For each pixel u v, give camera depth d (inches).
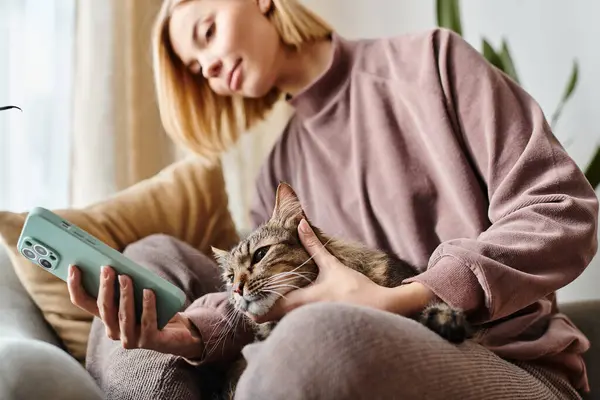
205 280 56.3
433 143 53.4
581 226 43.6
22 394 37.2
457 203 51.9
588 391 51.2
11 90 81.6
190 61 64.4
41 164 84.6
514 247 41.8
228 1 59.5
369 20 108.4
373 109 57.9
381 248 56.4
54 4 85.1
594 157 76.9
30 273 58.5
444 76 53.7
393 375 29.6
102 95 87.6
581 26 89.8
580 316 61.7
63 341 57.9
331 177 61.2
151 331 39.2
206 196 70.1
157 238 59.5
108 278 37.5
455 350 34.0
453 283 39.4
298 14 62.2
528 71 94.5
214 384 47.4
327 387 29.0
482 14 98.0
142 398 42.8
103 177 87.7
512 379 37.3
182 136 70.0
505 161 49.4
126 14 89.9
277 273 44.6
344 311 31.2
